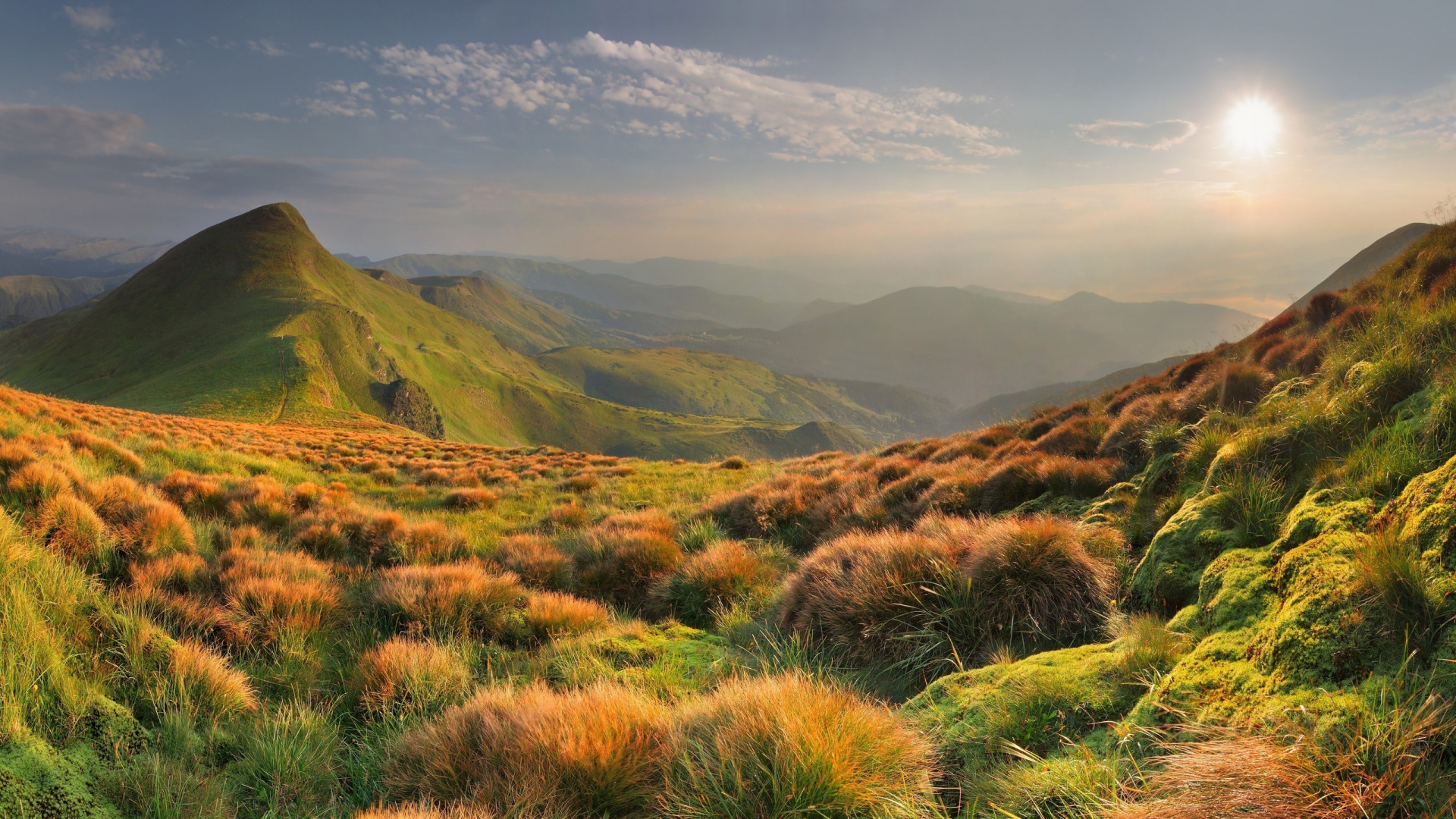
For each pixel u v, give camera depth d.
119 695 4.42
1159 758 2.78
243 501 12.62
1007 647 5.05
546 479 23.70
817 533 11.88
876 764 3.34
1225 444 6.43
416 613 7.43
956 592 5.64
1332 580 3.29
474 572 8.64
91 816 3.35
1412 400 4.95
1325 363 7.56
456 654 6.48
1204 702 3.22
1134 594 5.23
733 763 3.39
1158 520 6.29
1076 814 2.76
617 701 4.44
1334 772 2.39
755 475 20.94
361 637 7.00
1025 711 3.72
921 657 5.39
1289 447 5.51
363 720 5.45
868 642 5.85
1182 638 3.97
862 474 14.05
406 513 15.58
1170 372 13.85
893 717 3.91
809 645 6.18
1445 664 2.62
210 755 4.29
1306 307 12.09
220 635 6.32
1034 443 12.07
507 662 6.68
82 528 7.07
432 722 4.84
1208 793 2.50
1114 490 8.09
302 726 4.79
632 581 9.78
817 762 3.24
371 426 99.38
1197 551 4.92
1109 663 3.95
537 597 8.28
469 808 3.65
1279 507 4.71
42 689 3.79
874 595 5.96
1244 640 3.52
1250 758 2.54
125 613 5.54
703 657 6.61
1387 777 2.31
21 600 4.35
